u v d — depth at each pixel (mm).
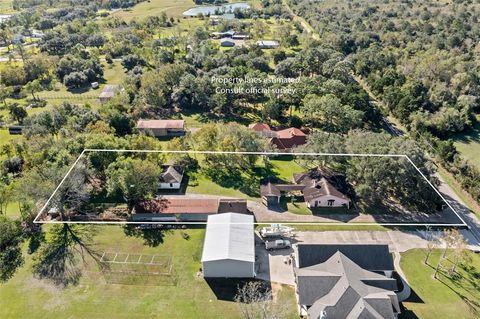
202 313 46875
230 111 110562
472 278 53094
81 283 51406
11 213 65250
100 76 136750
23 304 48250
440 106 107375
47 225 62156
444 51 136625
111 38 173250
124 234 60594
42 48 156500
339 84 109688
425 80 118125
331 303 44375
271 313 45500
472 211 67875
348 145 74125
